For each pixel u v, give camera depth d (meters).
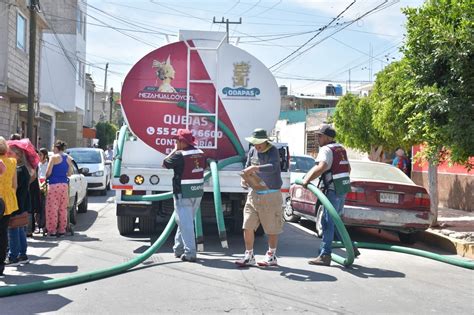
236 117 9.68
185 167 8.08
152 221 10.39
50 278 7.11
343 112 20.47
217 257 8.57
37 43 24.78
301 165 14.79
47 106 30.23
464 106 8.97
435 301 6.38
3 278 7.11
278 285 6.82
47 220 10.47
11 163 7.26
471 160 13.73
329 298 6.30
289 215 13.39
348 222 10.20
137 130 9.49
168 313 5.57
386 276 7.62
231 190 9.44
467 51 8.72
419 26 9.41
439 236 10.95
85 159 21.14
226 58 9.64
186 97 9.55
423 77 9.53
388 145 19.53
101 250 9.08
